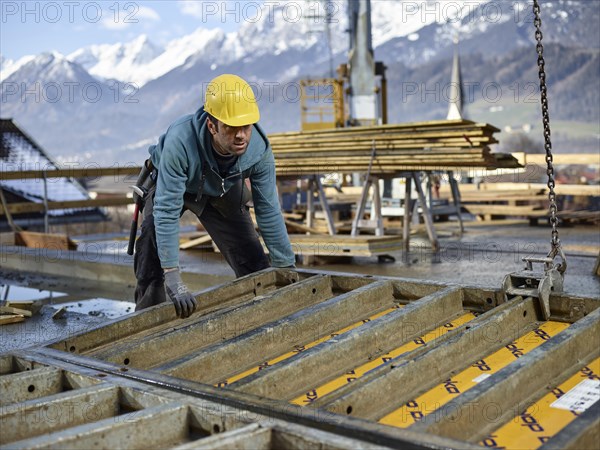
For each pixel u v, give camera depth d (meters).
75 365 3.14
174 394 2.74
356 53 15.52
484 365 3.35
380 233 9.54
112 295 7.71
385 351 3.62
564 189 14.32
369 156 9.47
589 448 2.39
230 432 2.30
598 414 2.50
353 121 15.65
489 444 2.55
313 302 4.46
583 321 3.48
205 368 3.30
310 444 2.25
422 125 9.30
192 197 4.84
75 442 2.30
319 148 9.87
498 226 13.78
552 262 4.07
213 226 5.16
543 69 4.00
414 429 2.39
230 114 4.18
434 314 4.00
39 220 17.72
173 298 4.16
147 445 2.48
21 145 19.80
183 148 4.30
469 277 7.63
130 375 2.99
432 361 3.15
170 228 4.34
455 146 9.12
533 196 14.46
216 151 4.40
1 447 2.22
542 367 3.04
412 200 12.04
